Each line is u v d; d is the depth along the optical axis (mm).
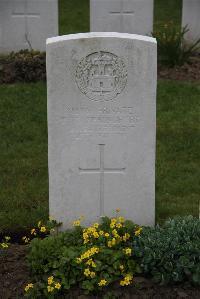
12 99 4918
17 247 3189
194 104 4855
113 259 2916
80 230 3086
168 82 5207
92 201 3180
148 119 3055
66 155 3104
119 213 3199
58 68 2986
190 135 4375
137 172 3135
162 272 2898
